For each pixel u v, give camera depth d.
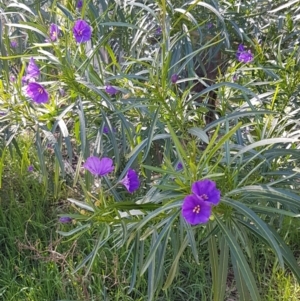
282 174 0.53
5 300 0.74
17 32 0.76
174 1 0.72
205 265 0.77
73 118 0.62
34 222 0.84
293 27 0.79
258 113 0.53
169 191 0.44
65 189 0.91
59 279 0.72
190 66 0.68
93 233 0.80
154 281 0.49
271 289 0.72
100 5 0.76
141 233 0.52
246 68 0.64
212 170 0.44
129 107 0.54
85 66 0.56
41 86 0.54
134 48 0.73
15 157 0.94
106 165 0.48
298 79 0.61
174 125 0.55
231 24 0.77
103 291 0.72
